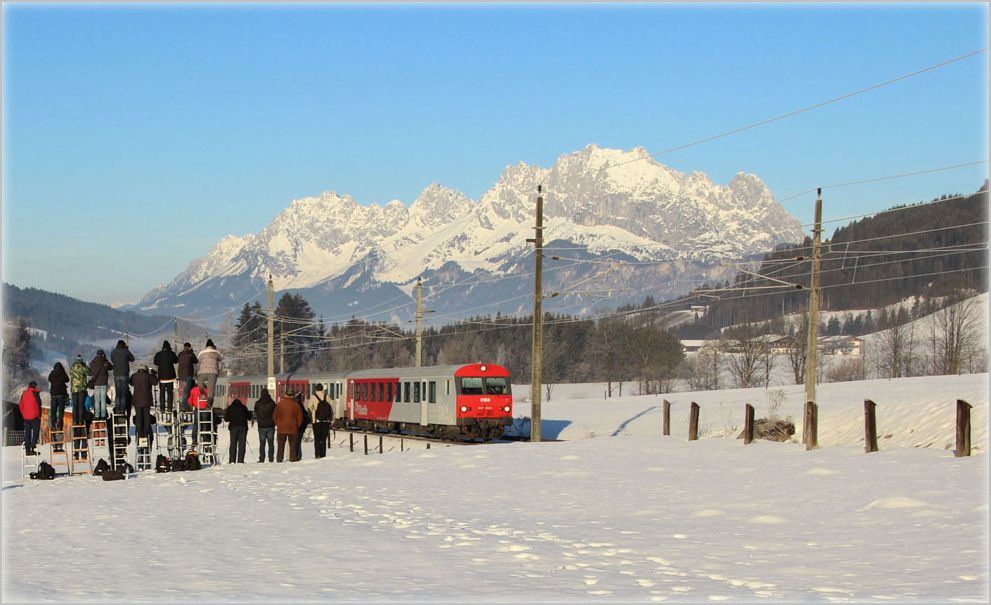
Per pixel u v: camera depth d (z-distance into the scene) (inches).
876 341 5506.9
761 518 637.9
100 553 557.9
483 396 1900.8
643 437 1485.0
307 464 1259.8
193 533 643.5
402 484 965.8
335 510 771.4
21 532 673.6
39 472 1218.6
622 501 772.6
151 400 1353.3
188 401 1416.1
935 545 515.5
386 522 687.7
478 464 1140.5
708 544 554.9
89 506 849.5
